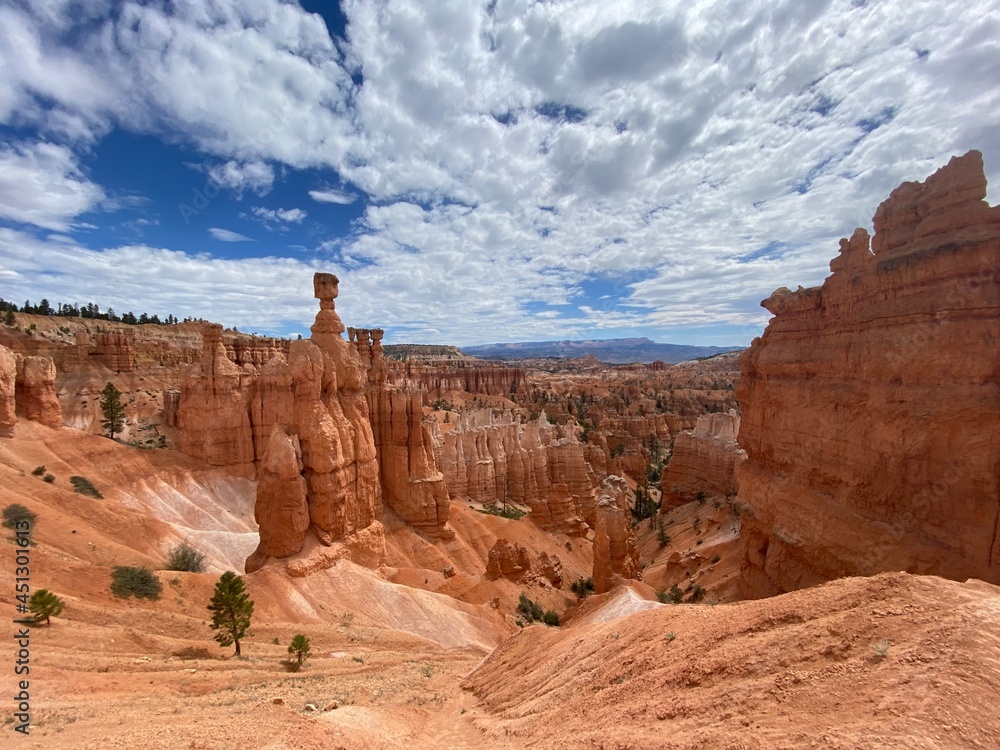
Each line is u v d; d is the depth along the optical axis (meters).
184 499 73.12
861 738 8.66
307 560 46.59
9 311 147.75
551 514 85.44
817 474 29.31
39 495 52.72
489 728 16.89
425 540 68.44
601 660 17.91
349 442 55.03
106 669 24.66
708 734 10.45
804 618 13.28
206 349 83.69
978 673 9.28
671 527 79.06
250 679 26.53
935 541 22.41
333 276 58.44
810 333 31.23
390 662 33.44
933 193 24.59
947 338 22.19
